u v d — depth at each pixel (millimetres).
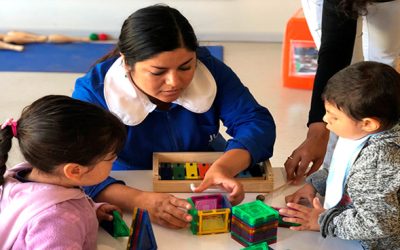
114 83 1218
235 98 1333
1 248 883
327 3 1342
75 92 1260
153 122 1289
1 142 889
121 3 3918
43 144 858
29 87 3145
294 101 3039
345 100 955
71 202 900
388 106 946
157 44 1043
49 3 3904
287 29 3088
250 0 3879
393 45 1476
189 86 1246
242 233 1007
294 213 1063
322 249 1015
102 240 1021
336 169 1050
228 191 1154
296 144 2586
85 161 877
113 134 897
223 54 3734
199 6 3910
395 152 951
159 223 1064
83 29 3990
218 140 1463
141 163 1338
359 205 965
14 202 883
